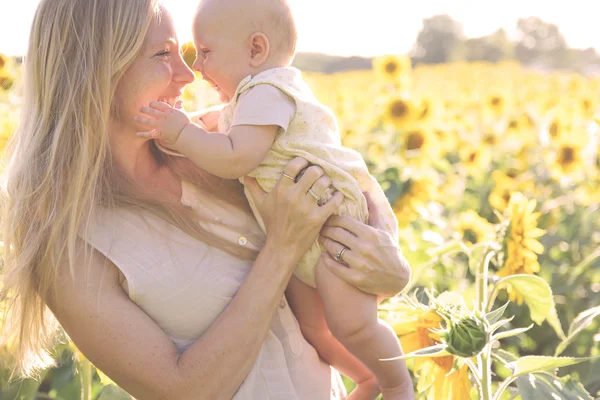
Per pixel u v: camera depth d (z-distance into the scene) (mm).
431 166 6527
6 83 5273
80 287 1865
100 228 1933
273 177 2021
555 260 5062
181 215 2014
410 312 2244
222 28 2035
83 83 1919
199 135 1924
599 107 7711
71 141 1910
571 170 5840
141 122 1946
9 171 1994
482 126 8812
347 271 2020
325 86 13656
